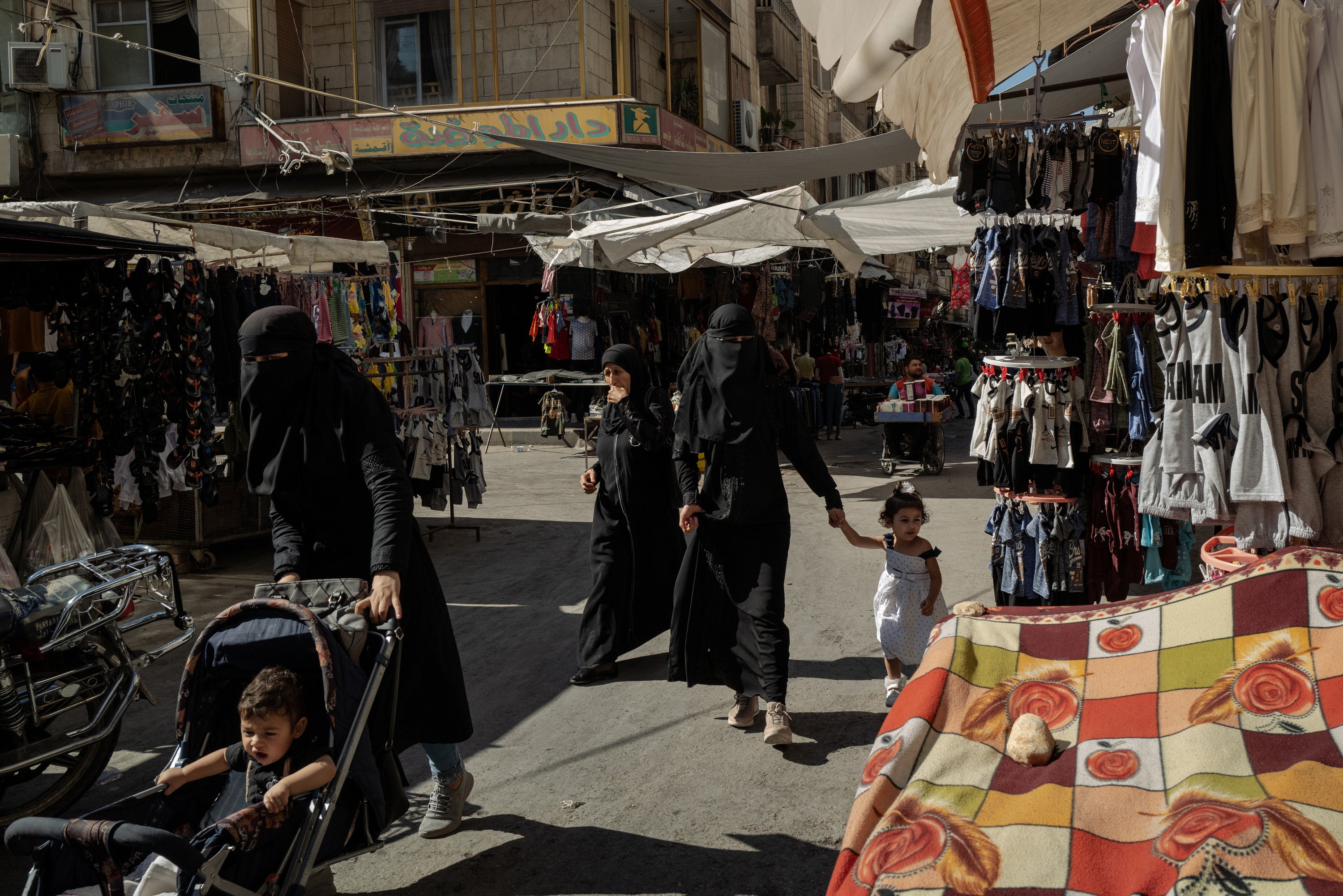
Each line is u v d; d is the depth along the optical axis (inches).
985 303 213.8
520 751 179.8
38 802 150.9
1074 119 189.0
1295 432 147.9
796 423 188.5
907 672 217.6
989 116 328.5
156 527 329.7
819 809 153.3
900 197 336.2
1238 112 136.0
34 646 143.3
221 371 291.1
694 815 152.6
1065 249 209.6
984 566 310.2
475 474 390.9
